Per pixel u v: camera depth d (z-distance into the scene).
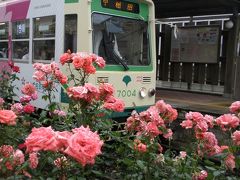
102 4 6.95
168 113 3.07
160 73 13.42
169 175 2.95
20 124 3.37
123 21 7.38
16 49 8.81
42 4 7.73
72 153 1.76
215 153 3.04
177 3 10.91
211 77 11.95
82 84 3.29
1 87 6.04
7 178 2.23
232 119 3.08
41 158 2.40
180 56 12.74
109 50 7.09
